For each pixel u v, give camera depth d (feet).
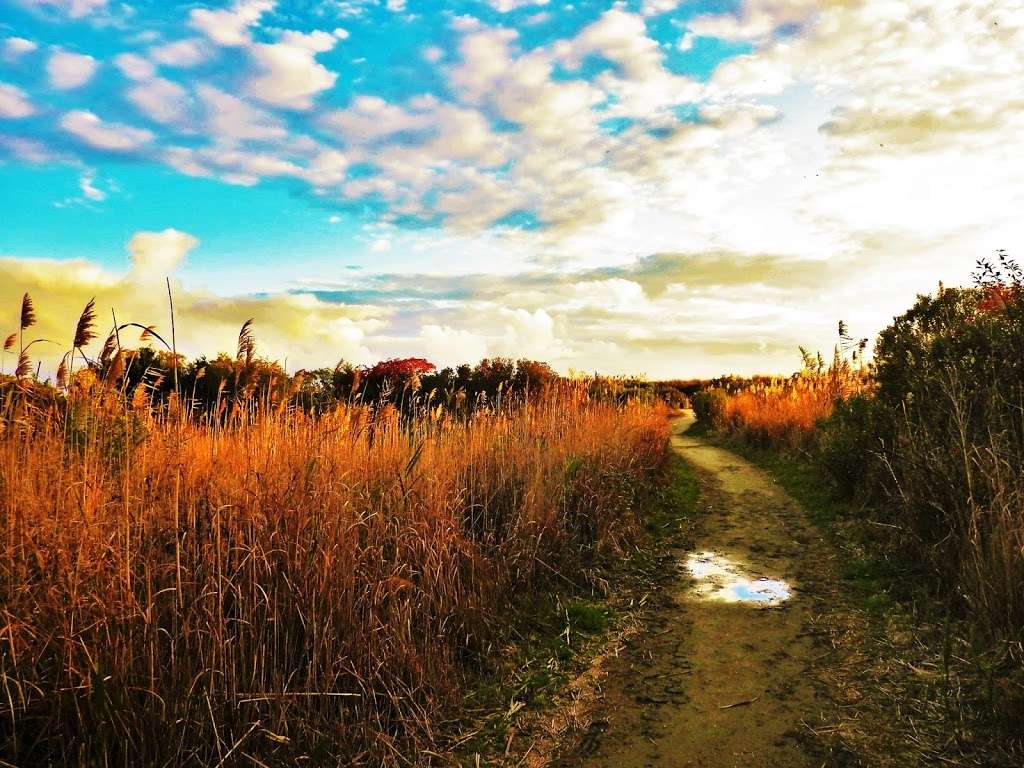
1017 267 23.54
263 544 13.48
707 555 25.57
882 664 14.93
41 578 11.32
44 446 13.51
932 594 18.01
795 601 19.90
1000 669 13.23
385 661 13.28
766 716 13.38
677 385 164.14
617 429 34.65
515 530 20.30
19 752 9.70
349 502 14.90
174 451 14.30
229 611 12.85
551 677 15.39
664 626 18.56
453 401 36.40
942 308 29.84
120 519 12.20
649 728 13.24
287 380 19.98
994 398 19.86
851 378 47.52
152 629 10.97
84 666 10.44
